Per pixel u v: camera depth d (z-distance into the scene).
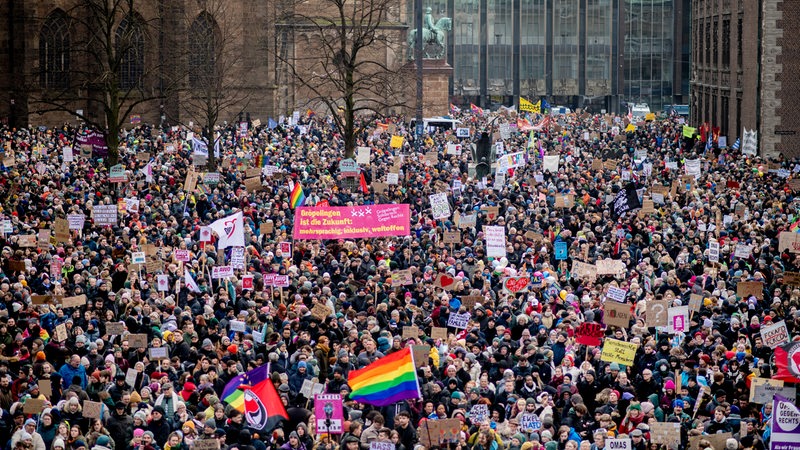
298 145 141.25
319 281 62.84
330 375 49.09
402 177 107.81
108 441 41.09
